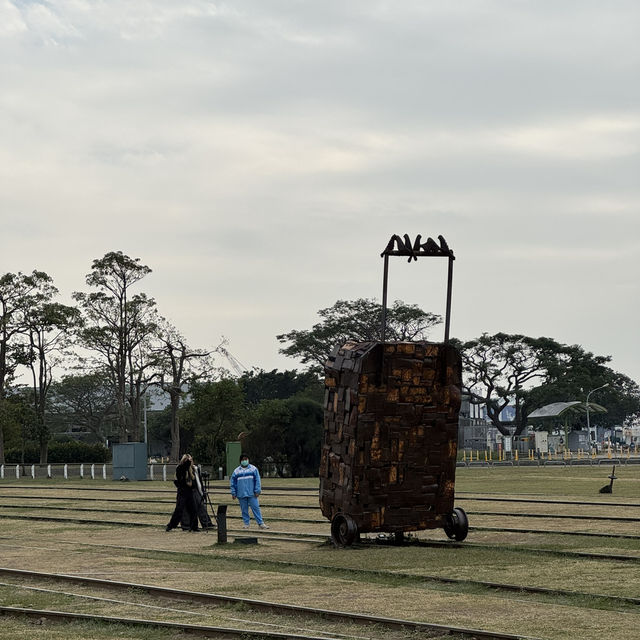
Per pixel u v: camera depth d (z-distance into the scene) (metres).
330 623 15.15
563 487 50.22
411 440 25.27
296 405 76.62
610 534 26.28
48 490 57.69
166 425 140.88
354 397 24.83
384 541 26.08
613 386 165.50
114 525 33.59
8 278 88.31
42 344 92.50
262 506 39.97
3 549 26.17
